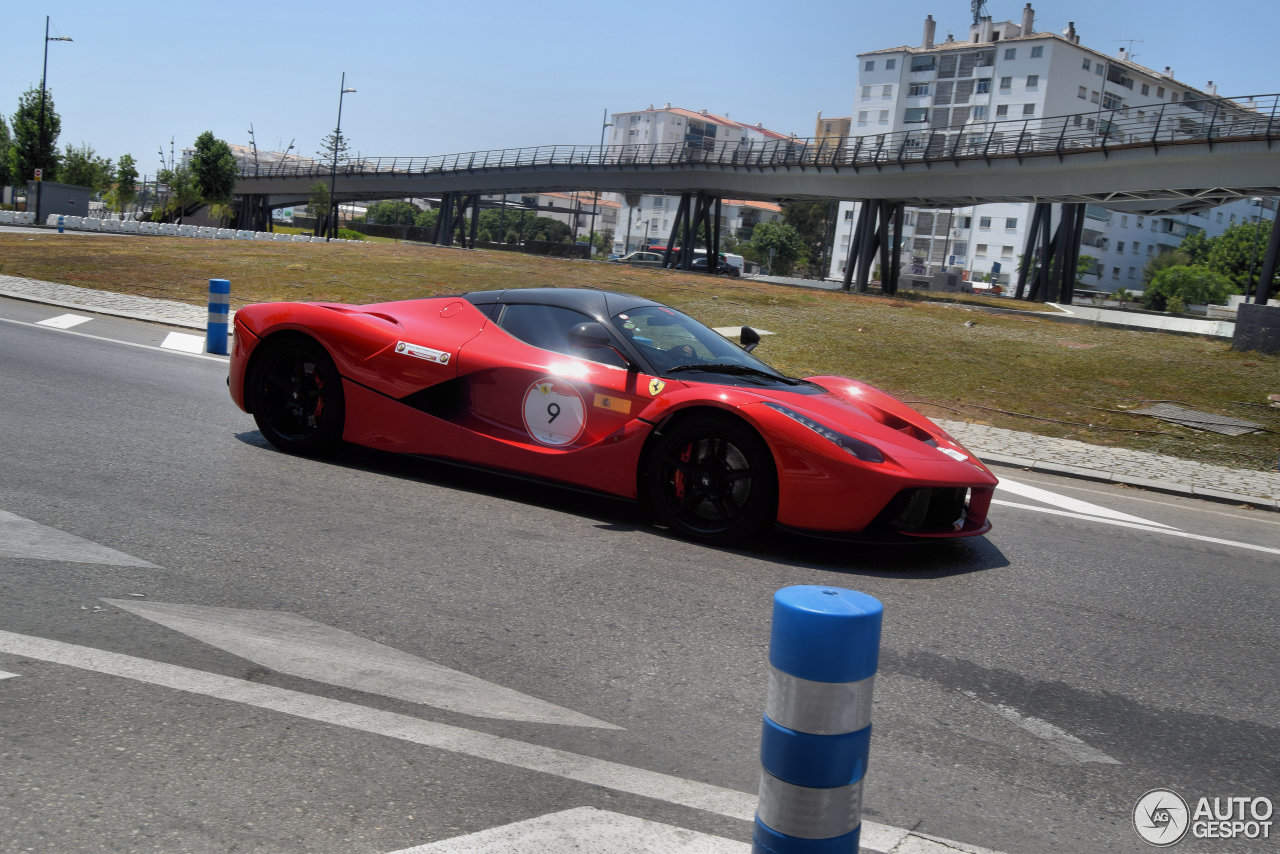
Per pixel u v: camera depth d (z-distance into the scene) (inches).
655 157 1931.6
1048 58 3016.7
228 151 2511.1
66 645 105.3
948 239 3257.9
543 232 4608.8
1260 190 1085.8
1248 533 234.1
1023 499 251.9
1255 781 99.7
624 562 155.1
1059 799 92.1
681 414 172.4
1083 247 3216.0
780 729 59.9
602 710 101.9
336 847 74.0
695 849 77.4
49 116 1914.4
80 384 274.2
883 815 86.2
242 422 243.1
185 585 126.7
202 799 79.1
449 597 131.6
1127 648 138.0
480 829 78.0
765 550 170.6
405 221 5039.4
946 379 473.7
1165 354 591.2
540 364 187.0
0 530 140.8
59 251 821.9
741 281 1209.4
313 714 95.3
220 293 377.7
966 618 144.6
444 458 196.1
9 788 78.3
